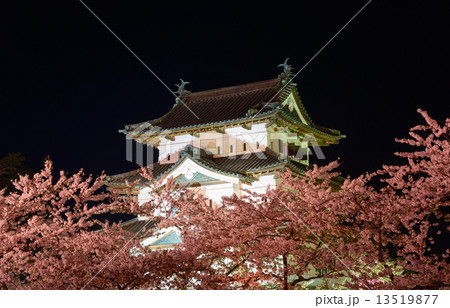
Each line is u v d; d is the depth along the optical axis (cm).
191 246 1806
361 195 1877
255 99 4444
